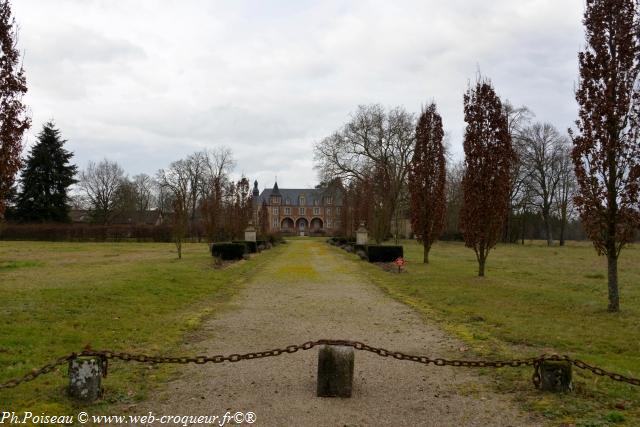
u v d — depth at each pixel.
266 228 56.81
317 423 4.58
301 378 6.01
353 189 50.09
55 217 61.31
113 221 76.12
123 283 13.10
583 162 10.91
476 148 17.64
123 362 6.59
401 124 49.88
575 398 5.14
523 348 7.46
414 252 36.78
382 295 13.60
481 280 16.52
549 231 53.75
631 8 10.40
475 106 17.78
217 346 7.70
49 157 61.62
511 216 58.00
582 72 10.81
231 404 5.09
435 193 24.09
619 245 10.62
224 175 73.88
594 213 10.80
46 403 4.90
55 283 13.02
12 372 5.79
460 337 8.27
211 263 22.09
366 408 4.97
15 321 8.34
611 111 10.29
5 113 10.58
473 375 6.11
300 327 9.19
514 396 5.29
